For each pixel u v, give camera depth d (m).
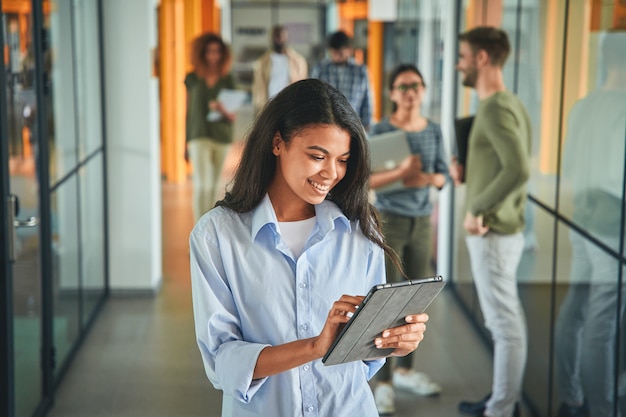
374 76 11.49
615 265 3.64
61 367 5.44
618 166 3.61
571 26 4.24
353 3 11.70
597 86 3.89
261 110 2.18
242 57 12.32
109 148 6.95
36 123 4.69
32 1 4.63
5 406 4.04
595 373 3.89
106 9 6.76
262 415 2.17
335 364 2.04
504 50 4.70
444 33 7.04
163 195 11.00
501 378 4.71
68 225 5.63
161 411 5.01
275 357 2.05
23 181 4.39
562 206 4.38
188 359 5.82
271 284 2.16
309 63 12.20
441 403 5.09
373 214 2.26
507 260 4.65
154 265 7.17
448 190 7.11
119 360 5.78
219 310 2.15
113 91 6.87
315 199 2.11
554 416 4.51
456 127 5.07
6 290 3.98
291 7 12.12
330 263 2.21
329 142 2.06
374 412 2.26
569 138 4.27
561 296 4.39
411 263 5.10
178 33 11.66
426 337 6.20
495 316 4.69
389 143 5.01
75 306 5.88
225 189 2.29
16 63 4.25
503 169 4.58
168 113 11.79
